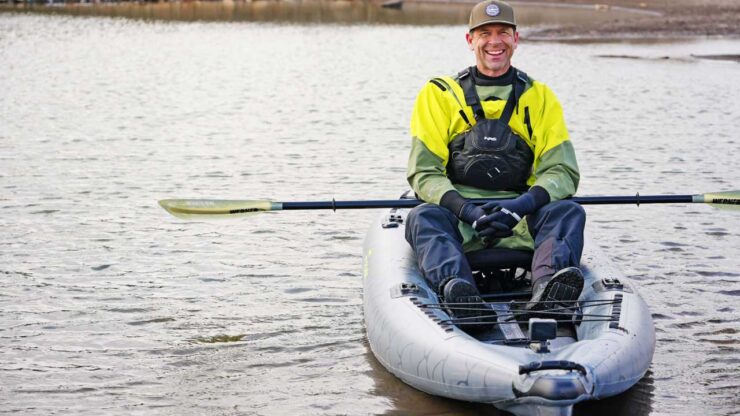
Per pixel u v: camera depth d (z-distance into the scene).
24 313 5.57
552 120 5.01
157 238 7.13
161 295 5.90
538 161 5.06
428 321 4.33
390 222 5.60
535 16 35.38
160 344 5.14
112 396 4.51
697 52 22.48
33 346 5.09
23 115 13.08
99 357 4.97
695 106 14.14
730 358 4.93
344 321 5.48
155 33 28.06
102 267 6.43
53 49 23.00
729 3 40.19
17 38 25.75
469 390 3.96
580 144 11.13
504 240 4.91
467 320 4.43
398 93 15.75
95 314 5.57
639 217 7.79
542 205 4.81
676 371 4.75
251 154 10.42
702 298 5.84
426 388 4.23
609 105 14.31
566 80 17.38
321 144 11.03
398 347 4.35
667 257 6.69
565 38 26.11
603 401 4.39
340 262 6.58
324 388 4.57
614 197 5.05
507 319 4.50
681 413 4.29
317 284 6.12
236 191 8.67
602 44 24.62
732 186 8.95
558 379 3.69
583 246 5.15
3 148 10.60
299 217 7.76
